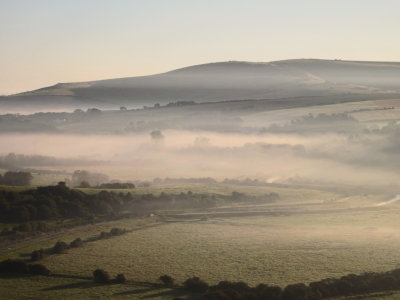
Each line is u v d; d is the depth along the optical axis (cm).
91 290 10094
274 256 12112
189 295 9750
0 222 15162
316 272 10769
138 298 9612
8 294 9938
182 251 12712
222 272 10988
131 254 12481
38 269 11156
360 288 9575
